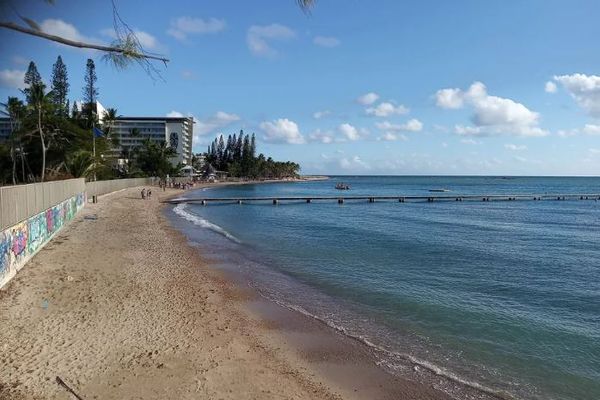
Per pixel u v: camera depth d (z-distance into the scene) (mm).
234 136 192750
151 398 7633
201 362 9336
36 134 49562
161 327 11156
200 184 136875
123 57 4117
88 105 64750
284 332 11922
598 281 19422
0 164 50281
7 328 10203
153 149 107438
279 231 34844
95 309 11984
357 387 9016
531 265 22922
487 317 14031
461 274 20391
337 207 64250
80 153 52781
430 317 13852
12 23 3314
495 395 8992
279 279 18109
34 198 17641
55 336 9953
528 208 67000
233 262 21156
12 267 14227
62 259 17562
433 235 34500
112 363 8867
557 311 14984
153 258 19984
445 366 10273
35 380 7895
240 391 8258
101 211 38594
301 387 8750
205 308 13172
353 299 15539
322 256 23969
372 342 11539
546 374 10055
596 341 12148
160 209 49438
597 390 9359
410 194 105500
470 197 86500
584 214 56812
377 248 27281
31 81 47406
